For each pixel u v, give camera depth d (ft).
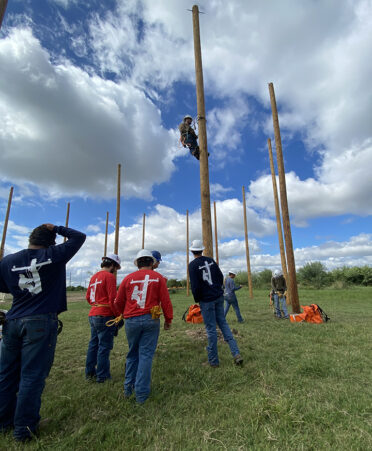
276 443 6.96
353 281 127.75
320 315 26.66
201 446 6.89
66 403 9.62
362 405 8.82
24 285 8.17
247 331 21.30
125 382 10.29
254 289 101.35
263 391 9.79
